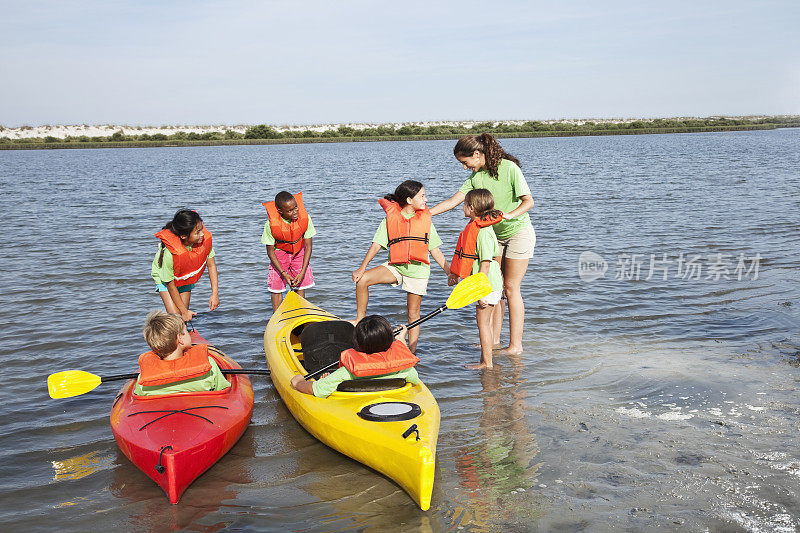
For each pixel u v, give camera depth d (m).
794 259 11.20
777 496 4.07
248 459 4.82
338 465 4.73
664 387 5.93
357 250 13.09
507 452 4.80
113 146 110.75
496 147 6.34
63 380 5.18
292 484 4.46
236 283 10.31
